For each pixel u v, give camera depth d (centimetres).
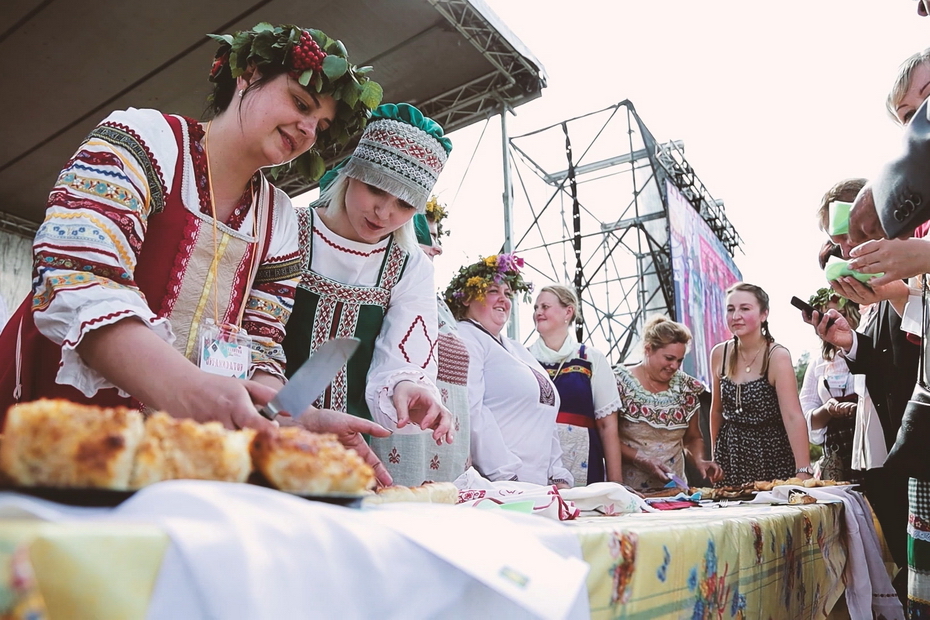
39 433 45
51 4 423
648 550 83
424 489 92
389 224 176
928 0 153
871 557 213
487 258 304
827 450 360
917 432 138
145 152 119
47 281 95
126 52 468
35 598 30
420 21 456
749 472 344
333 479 59
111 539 35
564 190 952
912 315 165
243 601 38
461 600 56
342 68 129
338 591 45
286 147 131
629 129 867
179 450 53
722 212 1184
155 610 36
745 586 117
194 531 38
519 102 536
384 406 156
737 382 357
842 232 168
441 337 244
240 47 128
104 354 88
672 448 347
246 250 135
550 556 58
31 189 638
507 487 143
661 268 882
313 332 175
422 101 541
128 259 108
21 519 37
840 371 358
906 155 132
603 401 336
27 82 493
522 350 307
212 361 123
